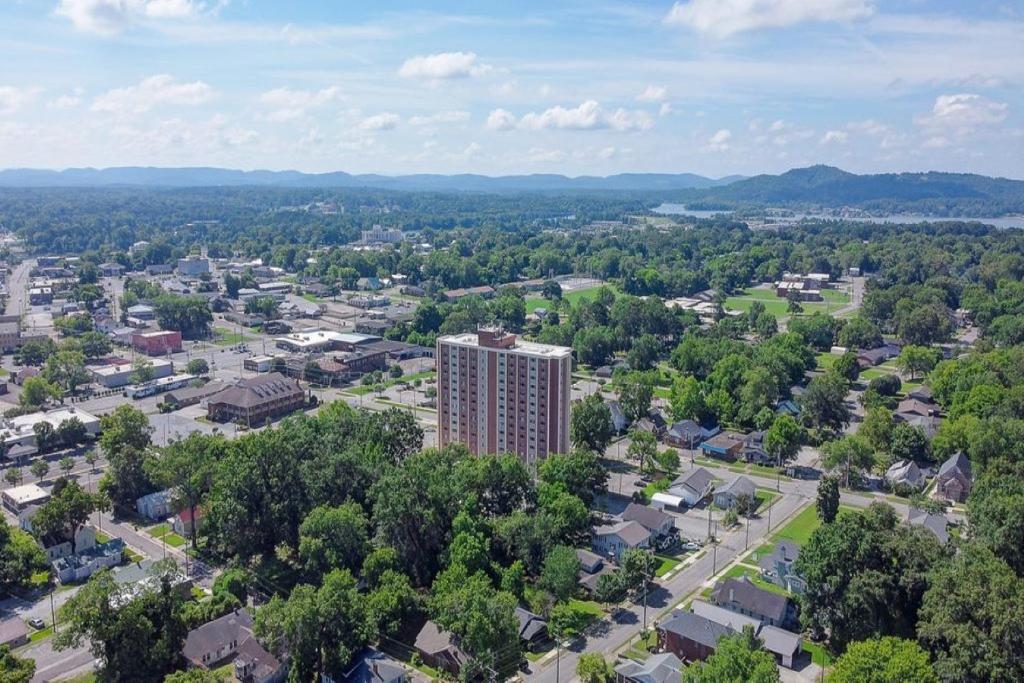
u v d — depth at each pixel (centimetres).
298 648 13075
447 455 19612
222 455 19125
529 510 18062
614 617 15112
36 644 14388
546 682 13038
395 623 14138
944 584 12394
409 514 16038
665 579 16550
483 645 13038
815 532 14462
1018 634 11400
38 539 17412
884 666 11125
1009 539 14538
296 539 17275
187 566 17312
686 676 11788
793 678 13038
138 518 19800
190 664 13488
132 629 12838
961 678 11319
